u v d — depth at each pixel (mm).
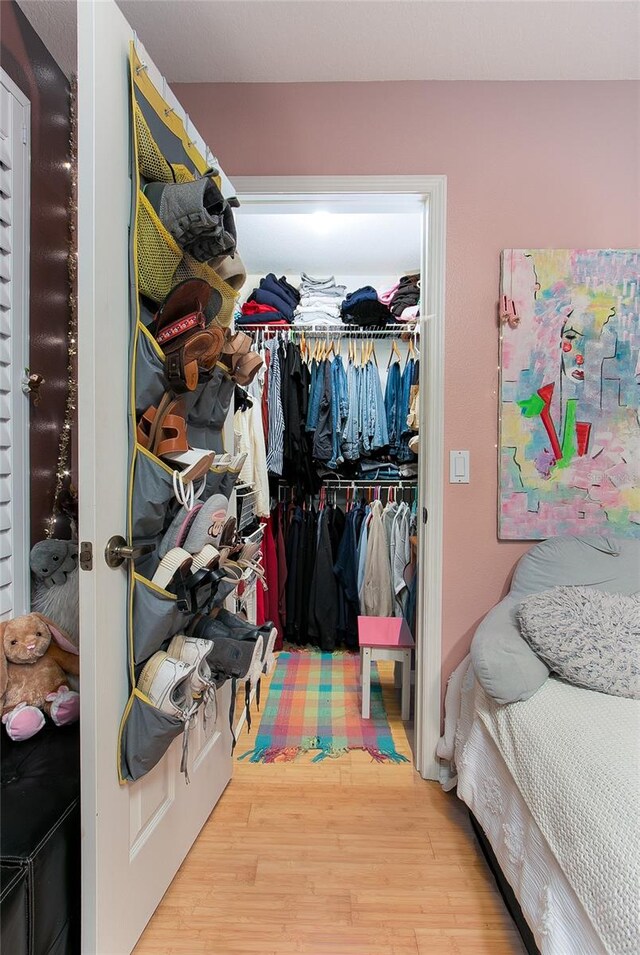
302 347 2986
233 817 1551
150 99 1064
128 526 1023
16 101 1299
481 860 1396
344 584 2961
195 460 1061
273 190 1723
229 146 1722
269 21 1434
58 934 944
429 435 1773
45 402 1476
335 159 1717
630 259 1698
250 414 2598
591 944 824
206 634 1215
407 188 1716
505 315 1708
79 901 1018
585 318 1708
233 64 1619
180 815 1327
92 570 915
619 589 1591
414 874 1342
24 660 1218
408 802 1639
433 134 1709
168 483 1026
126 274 1011
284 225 2633
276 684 2547
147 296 1072
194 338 1036
